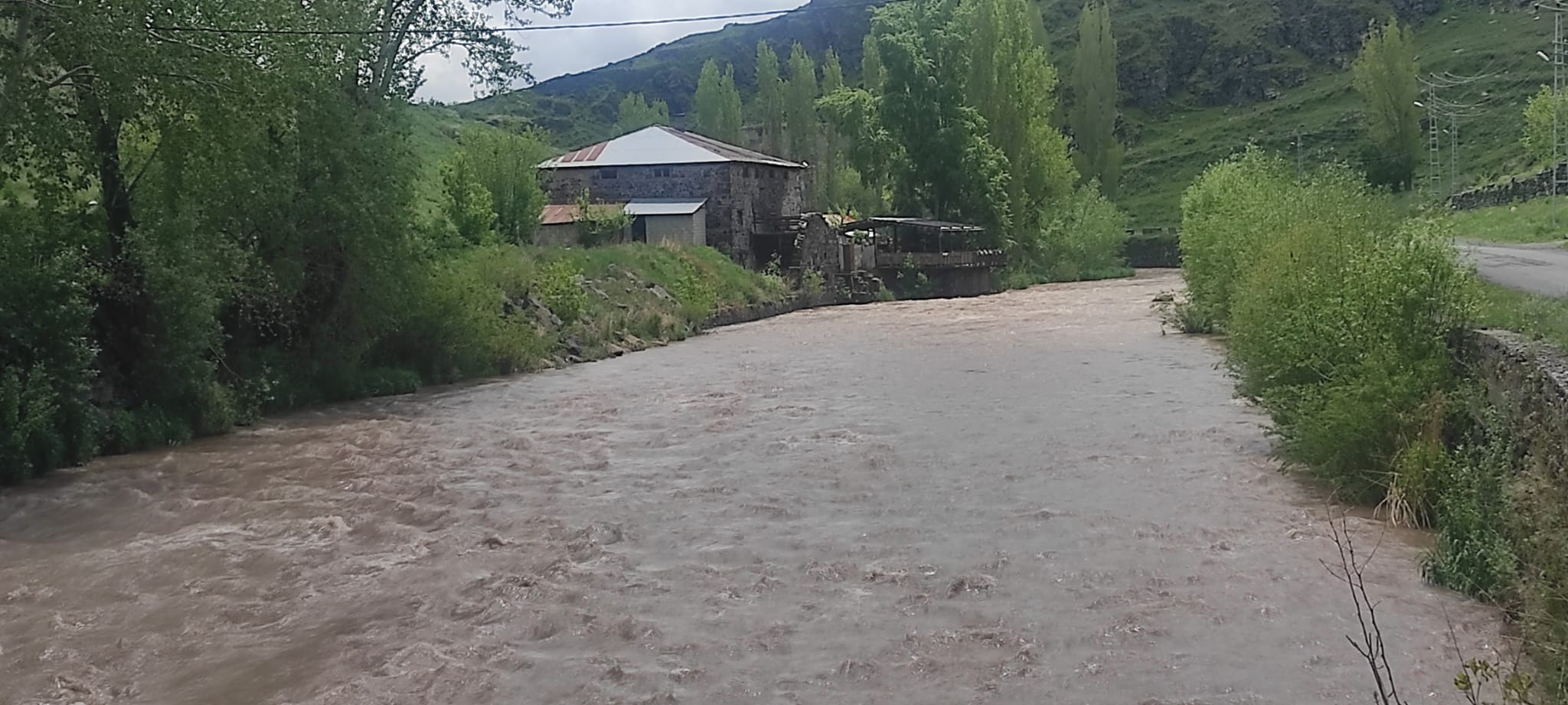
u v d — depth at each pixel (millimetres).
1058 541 11516
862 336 36156
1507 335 11570
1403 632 8695
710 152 53125
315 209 23312
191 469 16844
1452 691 7570
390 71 25953
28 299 17203
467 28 27203
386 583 10781
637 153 54062
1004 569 10641
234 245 20609
